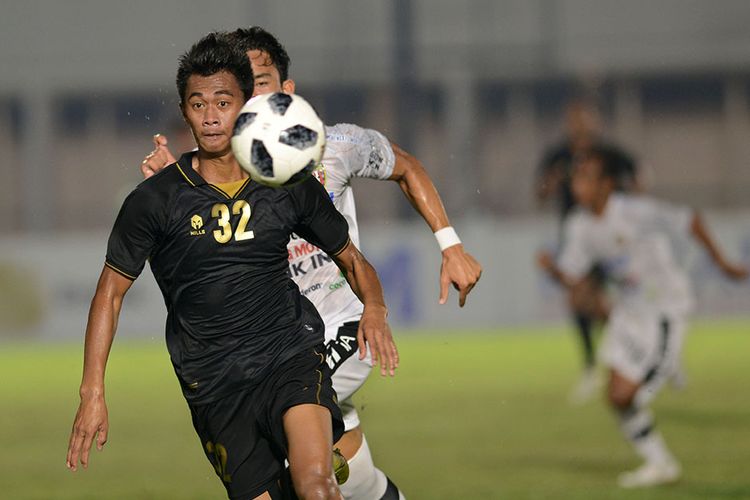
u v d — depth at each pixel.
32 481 30.06
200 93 16.12
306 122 15.53
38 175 102.00
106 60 103.12
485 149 100.81
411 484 27.91
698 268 73.25
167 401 46.97
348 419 20.56
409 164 20.47
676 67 103.06
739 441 32.84
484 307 75.69
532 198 99.44
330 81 100.25
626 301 30.58
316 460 15.95
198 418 17.61
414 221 92.38
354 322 20.67
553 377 51.16
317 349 17.56
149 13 103.31
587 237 33.34
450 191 96.94
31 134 102.06
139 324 75.38
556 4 101.44
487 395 45.75
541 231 76.19
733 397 42.41
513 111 101.62
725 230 73.81
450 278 19.97
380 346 16.95
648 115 103.12
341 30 100.31
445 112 101.19
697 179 103.62
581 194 33.50
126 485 29.14
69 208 103.56
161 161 19.61
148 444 36.03
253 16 102.38
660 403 41.25
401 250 74.81
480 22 100.69
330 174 19.73
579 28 102.31
